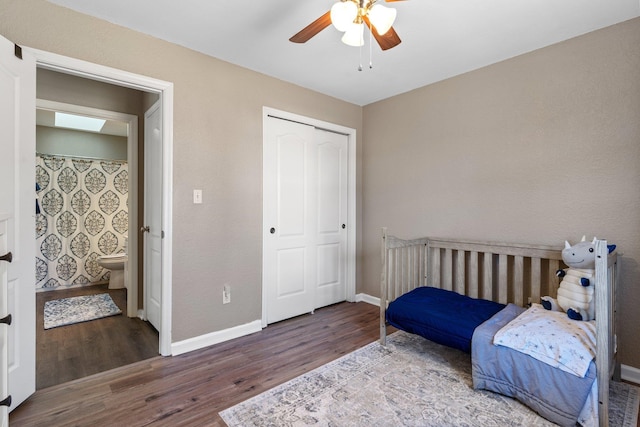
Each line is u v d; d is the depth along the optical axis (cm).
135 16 202
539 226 240
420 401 179
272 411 170
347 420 163
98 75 204
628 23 202
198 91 247
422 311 227
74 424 159
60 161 425
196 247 248
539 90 239
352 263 374
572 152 225
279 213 308
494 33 219
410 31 216
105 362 225
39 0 184
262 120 287
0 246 149
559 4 187
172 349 237
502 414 168
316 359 230
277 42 234
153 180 278
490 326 196
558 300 206
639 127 199
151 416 166
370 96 346
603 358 153
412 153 326
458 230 288
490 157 267
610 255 177
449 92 295
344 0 154
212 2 188
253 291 284
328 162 355
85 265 443
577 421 158
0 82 158
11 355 168
